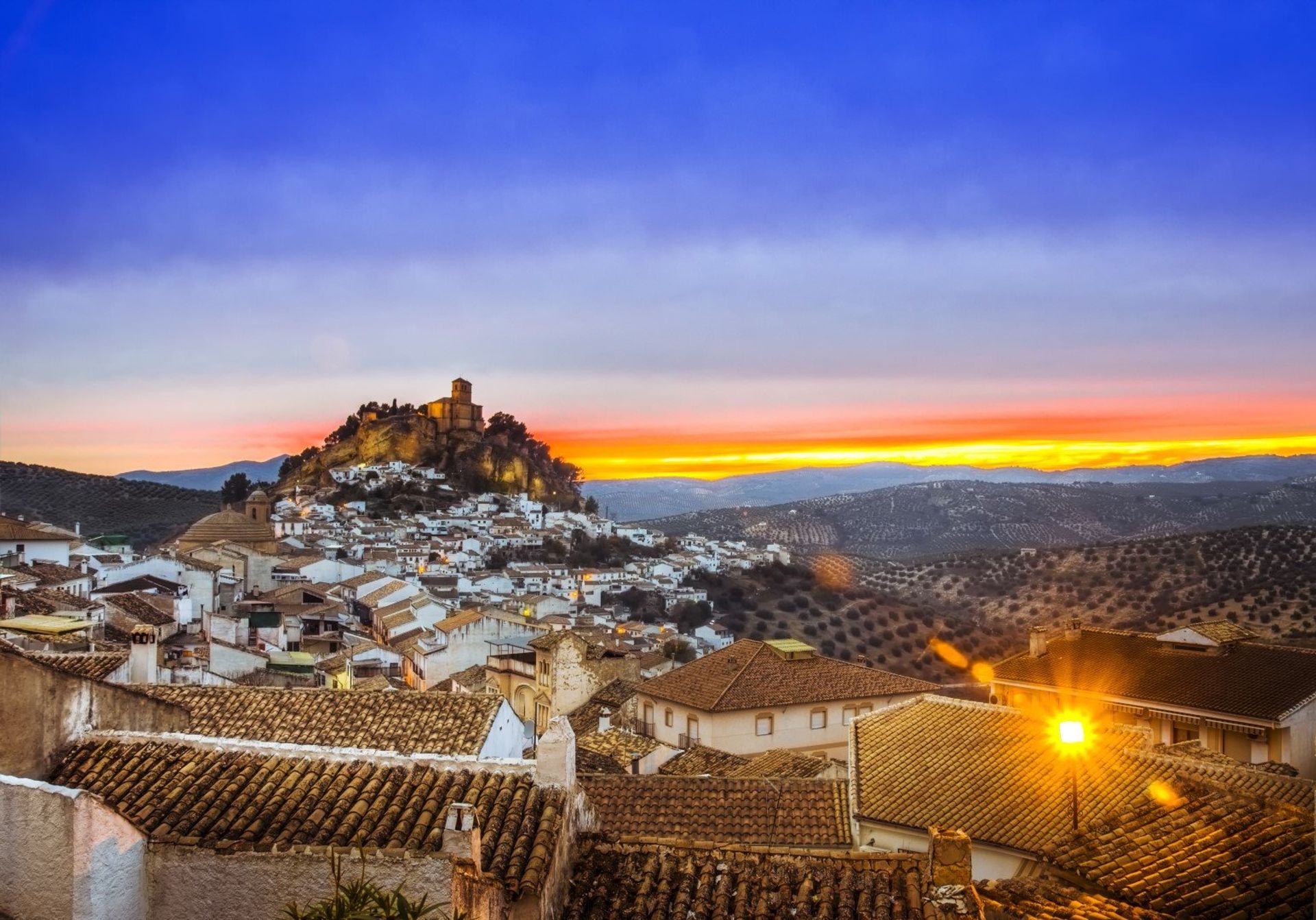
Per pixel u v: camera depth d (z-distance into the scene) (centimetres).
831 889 1970
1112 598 15000
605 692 7538
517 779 2072
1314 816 2003
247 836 1827
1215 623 6456
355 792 1981
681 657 12988
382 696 3334
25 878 1658
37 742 2048
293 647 9619
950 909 1883
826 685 6731
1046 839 3222
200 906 1767
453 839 1758
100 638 5834
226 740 2155
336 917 1498
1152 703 5738
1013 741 3922
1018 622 15725
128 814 1875
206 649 6444
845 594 18362
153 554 11938
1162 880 1908
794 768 4912
